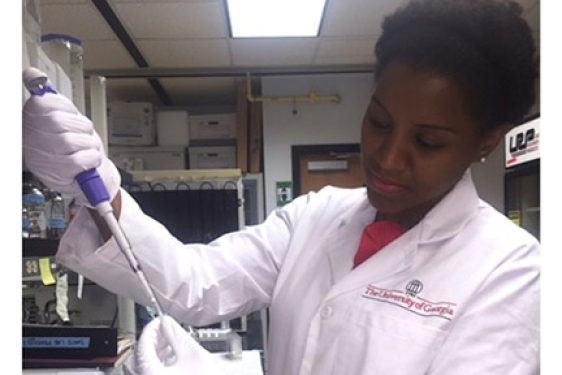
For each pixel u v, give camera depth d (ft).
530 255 2.40
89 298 7.20
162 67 12.67
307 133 13.48
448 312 2.22
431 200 2.55
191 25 10.14
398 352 2.20
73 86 4.76
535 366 2.15
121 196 2.52
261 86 13.69
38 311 5.62
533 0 8.51
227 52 11.75
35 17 2.58
